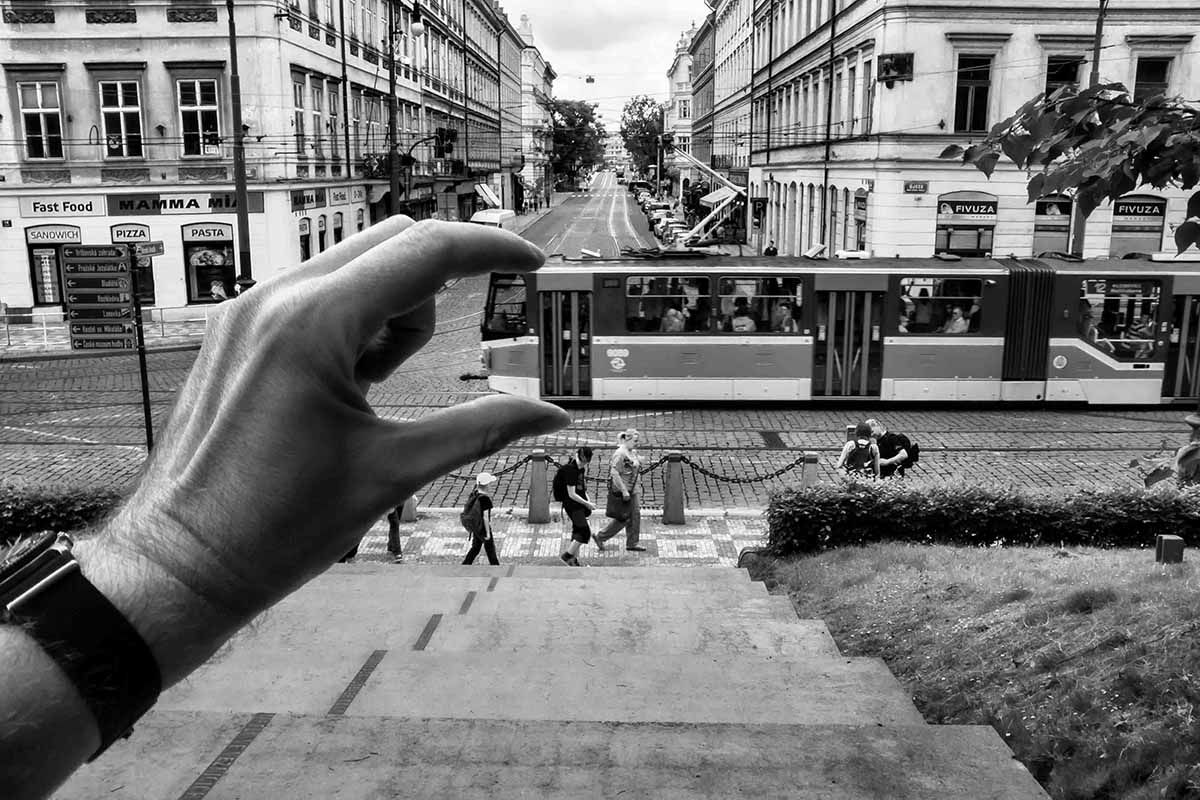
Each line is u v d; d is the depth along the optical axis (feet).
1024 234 98.99
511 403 3.14
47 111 96.48
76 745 2.56
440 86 179.63
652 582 28.53
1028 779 11.33
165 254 98.32
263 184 97.30
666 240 173.99
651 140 451.94
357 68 126.00
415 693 17.17
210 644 2.82
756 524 44.01
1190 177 13.23
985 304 64.54
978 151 14.51
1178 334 65.51
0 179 96.53
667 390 65.00
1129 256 69.56
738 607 25.64
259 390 2.85
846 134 114.83
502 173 272.72
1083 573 28.91
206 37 95.25
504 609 24.88
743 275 64.18
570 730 12.31
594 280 64.28
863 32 106.32
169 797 10.46
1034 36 95.45
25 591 2.56
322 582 27.20
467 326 99.50
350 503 2.92
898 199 98.63
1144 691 17.29
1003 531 36.58
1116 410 67.56
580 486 37.96
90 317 53.52
